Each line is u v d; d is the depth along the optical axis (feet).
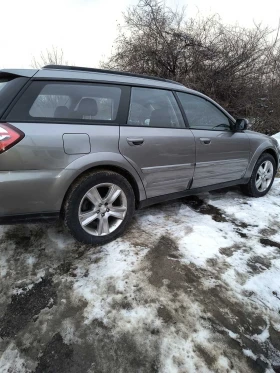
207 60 27.61
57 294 6.16
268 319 5.62
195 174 9.86
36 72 6.90
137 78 8.79
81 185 7.14
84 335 5.18
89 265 7.09
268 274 6.94
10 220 6.57
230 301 6.02
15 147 6.09
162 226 9.15
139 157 8.09
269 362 4.77
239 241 8.41
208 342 5.06
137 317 5.55
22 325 5.41
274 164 13.05
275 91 25.52
